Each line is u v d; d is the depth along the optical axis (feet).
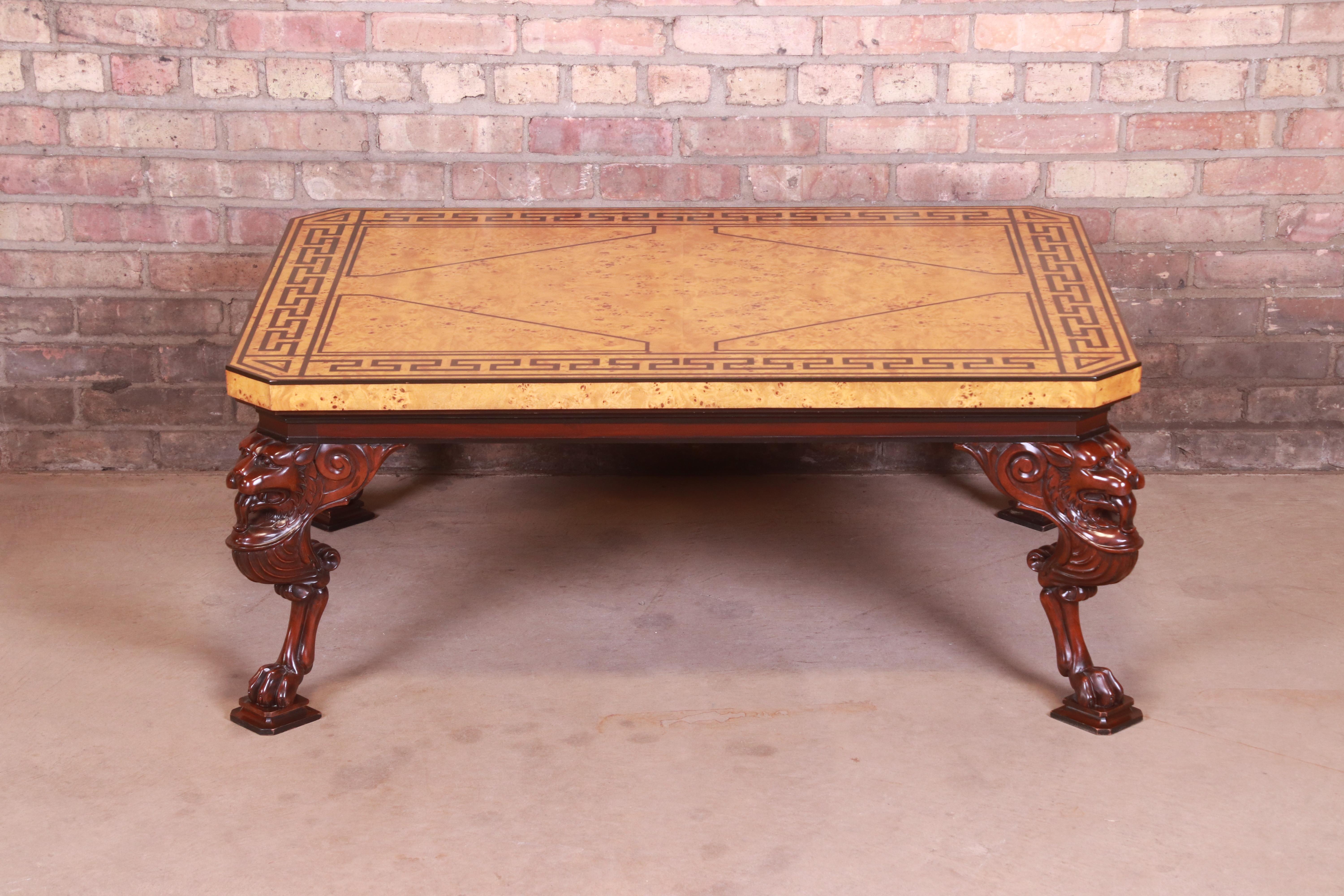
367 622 8.65
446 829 6.23
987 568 9.54
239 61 10.86
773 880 5.80
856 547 9.98
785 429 7.18
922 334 7.40
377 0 10.75
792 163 11.14
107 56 10.82
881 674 7.87
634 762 6.86
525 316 7.66
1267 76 10.78
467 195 11.24
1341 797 6.46
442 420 7.11
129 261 11.30
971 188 11.17
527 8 10.78
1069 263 8.24
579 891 5.73
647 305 7.81
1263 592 9.02
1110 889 5.72
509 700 7.56
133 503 10.96
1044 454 7.07
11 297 11.35
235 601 9.00
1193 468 11.62
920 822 6.26
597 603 8.96
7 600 8.95
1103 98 10.91
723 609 8.84
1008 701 7.52
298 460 7.09
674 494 11.25
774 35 10.84
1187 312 11.39
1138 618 8.63
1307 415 11.54
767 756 6.91
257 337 7.43
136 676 7.88
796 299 7.88
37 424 11.64
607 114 11.03
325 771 6.78
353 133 11.06
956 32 10.80
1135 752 6.92
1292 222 11.10
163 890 5.74
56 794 6.53
